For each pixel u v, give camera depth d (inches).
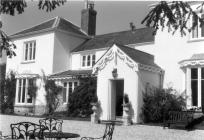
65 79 1043.3
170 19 219.0
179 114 666.2
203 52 776.9
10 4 251.1
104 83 816.3
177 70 820.0
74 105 953.5
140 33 1063.0
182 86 803.4
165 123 665.0
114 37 1143.0
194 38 802.8
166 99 734.5
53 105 1059.9
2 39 279.1
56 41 1120.8
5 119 841.5
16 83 1195.9
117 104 863.1
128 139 517.0
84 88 939.3
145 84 775.1
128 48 831.1
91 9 1293.1
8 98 1194.6
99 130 624.7
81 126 687.1
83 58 1122.0
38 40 1166.3
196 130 617.0
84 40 1234.0
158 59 867.4
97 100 818.8
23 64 1205.1
